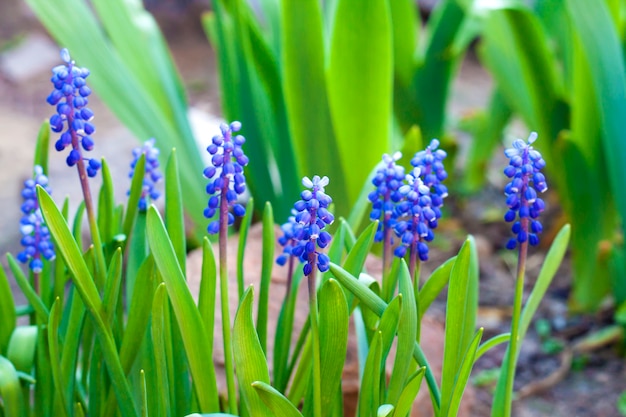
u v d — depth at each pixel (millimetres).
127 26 1044
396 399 599
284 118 929
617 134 914
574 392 990
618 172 938
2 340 669
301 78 880
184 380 644
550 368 1034
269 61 912
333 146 901
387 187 602
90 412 650
